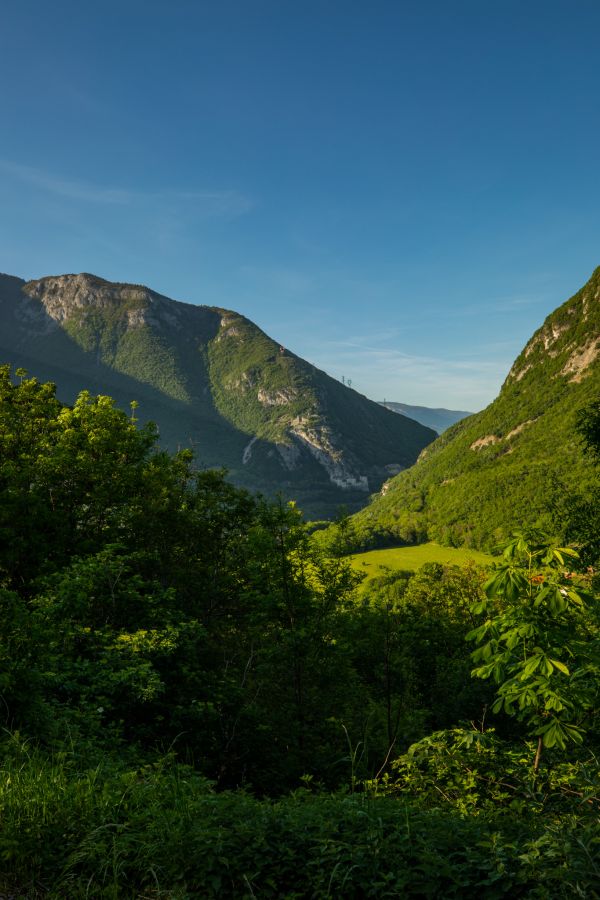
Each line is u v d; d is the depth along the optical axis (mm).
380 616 17250
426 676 24031
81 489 21797
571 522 17266
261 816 4438
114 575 13039
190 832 4043
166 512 21516
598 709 6121
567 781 5180
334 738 14102
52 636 8352
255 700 14578
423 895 3668
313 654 15867
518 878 3547
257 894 3666
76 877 3758
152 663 10711
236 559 22188
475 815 5172
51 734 6496
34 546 19375
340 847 3914
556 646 5078
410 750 6312
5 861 3881
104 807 4434
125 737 9469
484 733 6109
